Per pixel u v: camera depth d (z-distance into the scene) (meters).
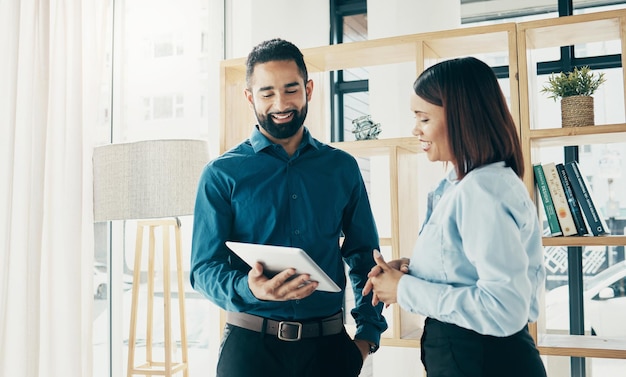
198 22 3.32
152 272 2.71
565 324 3.34
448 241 1.32
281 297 1.49
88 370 2.38
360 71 4.12
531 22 2.33
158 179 2.33
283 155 1.83
